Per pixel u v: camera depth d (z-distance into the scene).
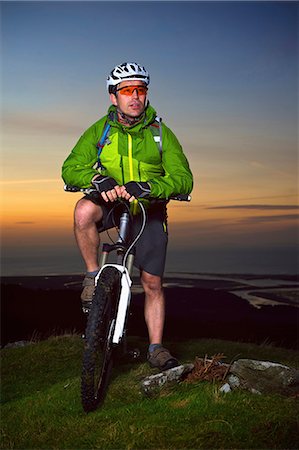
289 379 4.07
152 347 4.74
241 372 4.18
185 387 4.23
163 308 4.83
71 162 4.51
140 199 4.42
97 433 3.71
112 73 4.42
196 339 7.67
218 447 3.41
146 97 4.48
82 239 4.41
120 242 4.19
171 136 4.56
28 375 5.71
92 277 4.39
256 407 3.79
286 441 3.42
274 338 17.39
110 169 4.53
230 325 20.45
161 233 4.67
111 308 4.13
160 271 4.73
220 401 3.88
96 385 4.24
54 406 4.26
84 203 4.41
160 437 3.56
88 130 4.61
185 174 4.44
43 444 3.71
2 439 3.84
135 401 4.20
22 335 18.12
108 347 4.13
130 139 4.48
